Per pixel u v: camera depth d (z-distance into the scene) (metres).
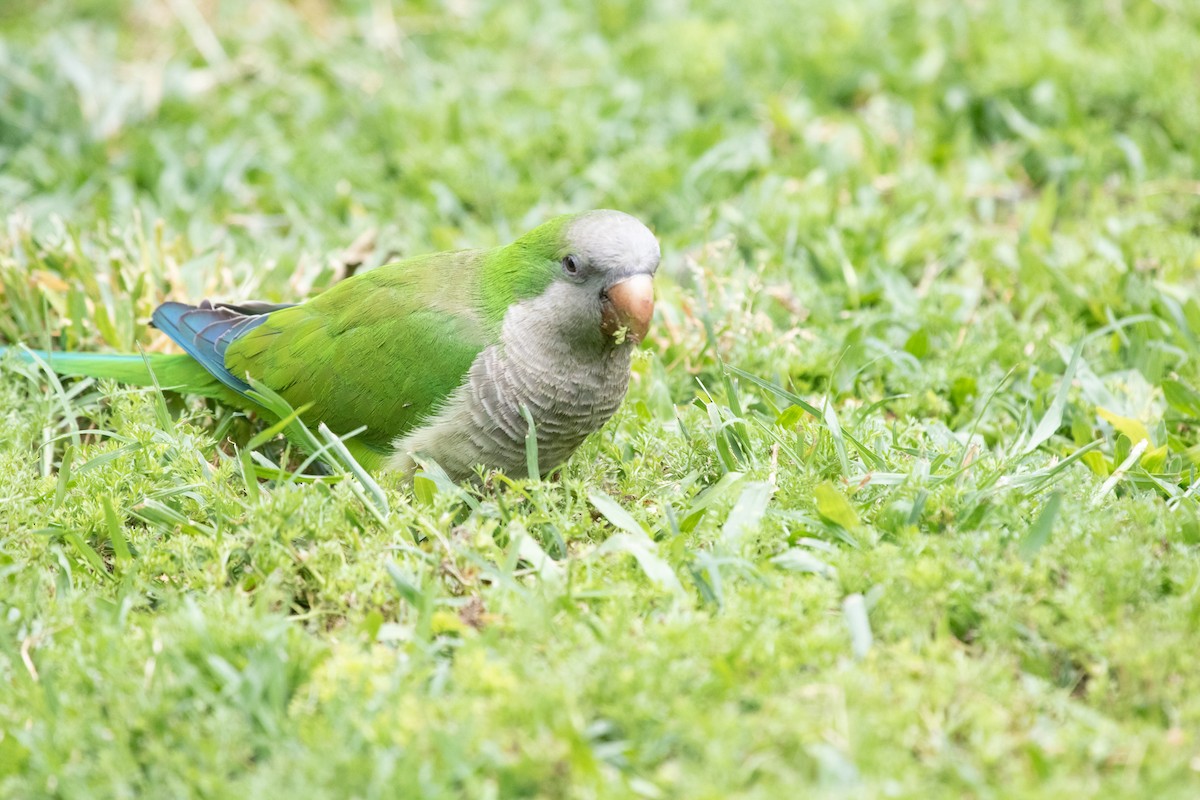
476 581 7.23
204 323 9.67
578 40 16.11
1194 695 6.12
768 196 12.73
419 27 16.62
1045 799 5.42
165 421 8.64
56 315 10.83
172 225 12.90
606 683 6.02
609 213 8.67
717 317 10.62
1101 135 13.75
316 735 5.84
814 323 11.16
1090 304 11.08
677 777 5.57
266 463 8.59
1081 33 15.66
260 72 15.68
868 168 13.55
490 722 5.87
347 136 14.49
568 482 7.89
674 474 8.45
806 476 7.95
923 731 5.95
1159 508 7.55
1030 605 6.73
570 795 5.61
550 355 8.71
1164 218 12.81
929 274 11.86
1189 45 14.39
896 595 6.77
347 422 9.16
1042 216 12.46
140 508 7.93
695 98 14.96
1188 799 5.47
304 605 7.52
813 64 15.10
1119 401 9.75
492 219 13.23
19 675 6.50
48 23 16.50
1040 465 8.43
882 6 15.89
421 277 9.16
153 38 16.52
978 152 14.13
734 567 7.12
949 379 10.08
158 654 6.38
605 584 7.10
